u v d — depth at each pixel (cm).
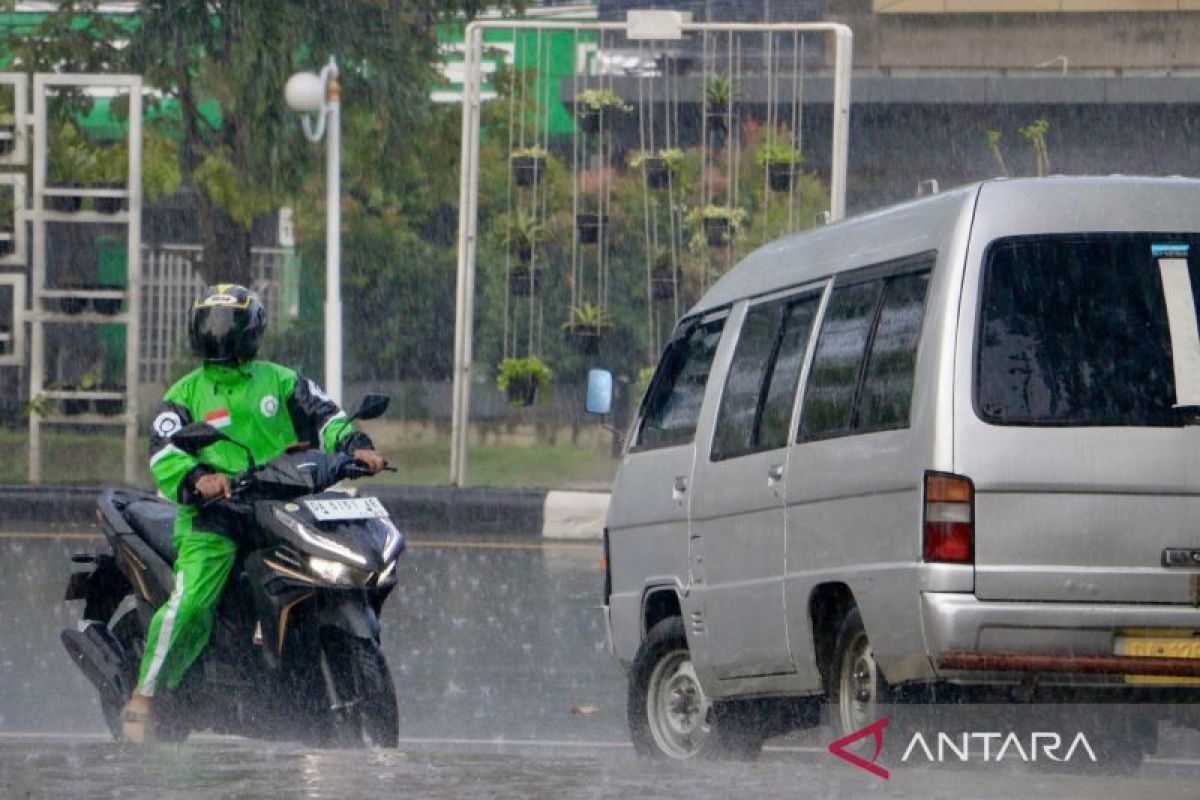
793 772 1864
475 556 4994
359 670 2152
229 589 2223
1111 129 9656
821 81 9575
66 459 7375
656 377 2733
